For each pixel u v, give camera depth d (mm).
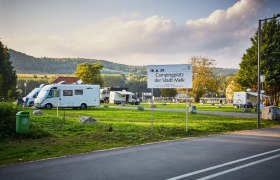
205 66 87062
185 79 17797
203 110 45562
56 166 9406
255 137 16281
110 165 9570
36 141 13930
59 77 93812
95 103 44156
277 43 63375
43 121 20844
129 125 20453
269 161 10180
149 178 8078
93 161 10141
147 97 113875
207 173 8586
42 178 8062
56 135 15641
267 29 64188
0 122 14750
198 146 13250
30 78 151000
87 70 99688
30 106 45281
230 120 26859
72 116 29234
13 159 10375
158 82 18453
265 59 63219
